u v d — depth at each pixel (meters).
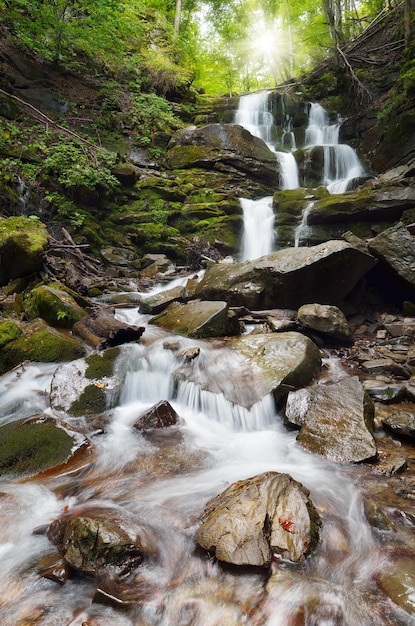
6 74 12.53
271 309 7.21
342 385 4.49
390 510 2.92
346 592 2.25
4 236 6.93
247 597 2.25
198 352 5.25
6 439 3.74
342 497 3.12
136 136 14.57
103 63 15.82
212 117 17.69
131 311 7.79
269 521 2.62
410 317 7.42
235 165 14.25
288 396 4.49
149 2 21.70
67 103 13.74
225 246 12.00
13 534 2.75
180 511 2.95
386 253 7.25
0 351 5.41
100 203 11.88
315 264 6.65
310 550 2.50
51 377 4.97
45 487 3.29
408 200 9.64
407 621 2.05
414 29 15.01
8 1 12.38
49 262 7.95
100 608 2.21
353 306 7.73
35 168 10.77
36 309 6.40
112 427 4.32
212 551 2.50
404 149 13.34
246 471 3.52
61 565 2.42
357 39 18.19
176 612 2.17
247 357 5.17
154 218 12.12
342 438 3.80
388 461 3.56
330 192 13.16
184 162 14.29
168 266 10.88
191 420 4.53
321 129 17.50
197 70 24.02
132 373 5.07
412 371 5.49
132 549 2.43
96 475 3.50
